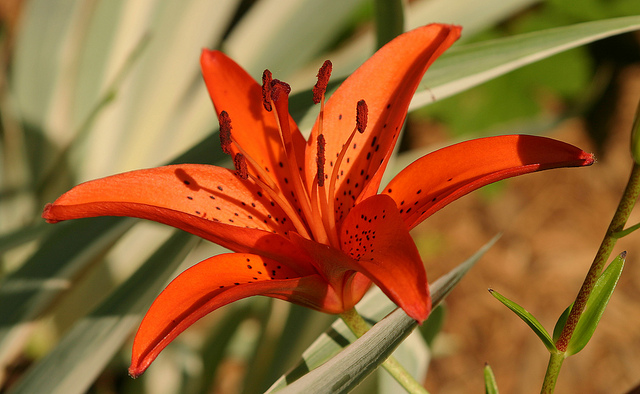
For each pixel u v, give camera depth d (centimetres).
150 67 62
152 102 62
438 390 82
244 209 40
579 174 99
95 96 63
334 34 60
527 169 37
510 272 90
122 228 45
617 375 82
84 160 62
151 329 36
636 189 36
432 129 99
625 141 100
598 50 102
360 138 41
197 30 61
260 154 41
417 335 47
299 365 41
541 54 44
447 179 39
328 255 37
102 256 49
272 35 60
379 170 39
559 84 93
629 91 102
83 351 45
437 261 92
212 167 40
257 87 41
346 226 39
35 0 61
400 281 35
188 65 62
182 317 37
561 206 96
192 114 62
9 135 64
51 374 45
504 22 92
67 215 37
